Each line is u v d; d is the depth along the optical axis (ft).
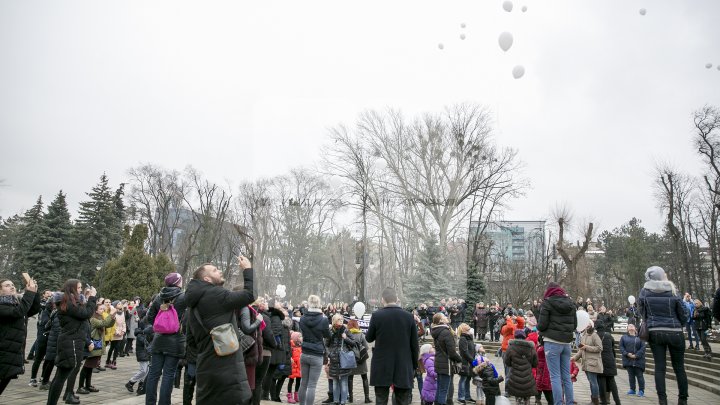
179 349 20.42
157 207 140.36
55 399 20.67
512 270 144.77
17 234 151.74
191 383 21.75
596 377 30.99
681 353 20.52
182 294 20.62
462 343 32.94
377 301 62.69
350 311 56.80
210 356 13.42
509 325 36.52
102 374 37.65
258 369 22.70
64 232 120.88
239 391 13.32
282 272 69.72
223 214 132.98
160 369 20.35
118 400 25.14
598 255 213.05
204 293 13.80
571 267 117.29
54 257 118.83
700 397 37.68
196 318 13.74
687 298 53.93
